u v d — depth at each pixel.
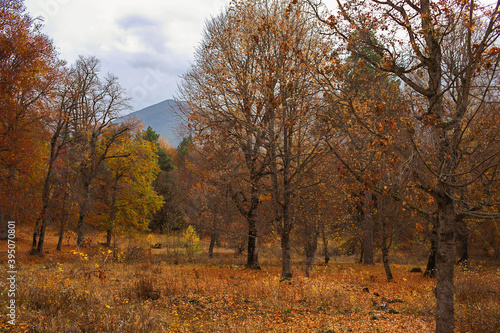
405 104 6.82
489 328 7.74
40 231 22.98
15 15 19.19
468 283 12.24
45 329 6.04
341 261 30.78
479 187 6.84
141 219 36.16
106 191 33.41
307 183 17.36
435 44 6.54
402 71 6.95
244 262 24.47
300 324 8.20
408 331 7.84
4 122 18.58
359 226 27.23
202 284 12.65
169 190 50.69
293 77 12.79
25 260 19.81
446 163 6.32
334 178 16.41
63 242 31.42
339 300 10.53
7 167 19.84
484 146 6.38
